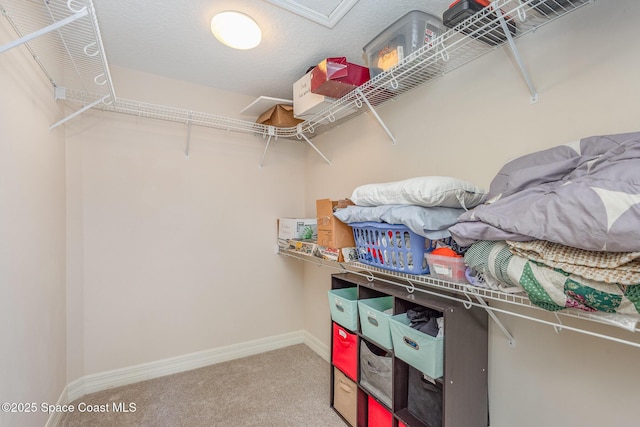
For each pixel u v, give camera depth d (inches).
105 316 80.7
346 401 68.0
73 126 76.3
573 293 29.5
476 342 50.8
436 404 50.6
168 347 88.8
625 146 31.8
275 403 74.8
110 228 81.3
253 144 102.4
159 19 61.6
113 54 75.1
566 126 43.2
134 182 84.3
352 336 65.8
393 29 57.7
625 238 25.1
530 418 47.2
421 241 49.2
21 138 47.7
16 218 45.5
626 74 37.8
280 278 107.4
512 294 37.2
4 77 42.1
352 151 87.6
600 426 39.8
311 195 107.7
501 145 51.2
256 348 102.7
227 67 80.9
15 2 43.6
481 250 38.3
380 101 75.1
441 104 61.7
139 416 69.5
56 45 62.2
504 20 41.5
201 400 75.8
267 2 55.4
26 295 48.9
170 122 88.9
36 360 53.4
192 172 92.3
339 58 64.3
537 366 46.4
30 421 50.5
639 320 27.5
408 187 47.9
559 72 44.0
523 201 34.6
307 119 82.0
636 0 37.2
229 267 98.2
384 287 62.5
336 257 67.5
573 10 42.4
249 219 101.7
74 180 76.4
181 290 90.7
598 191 27.9
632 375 37.4
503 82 51.0
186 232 91.5
